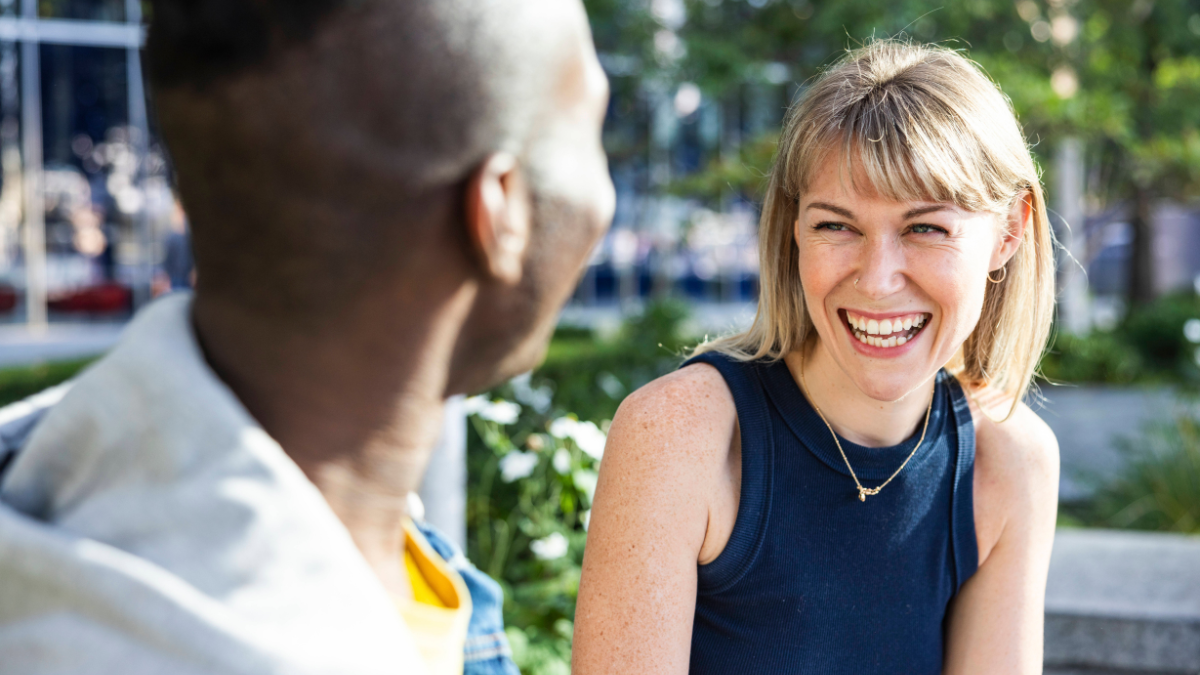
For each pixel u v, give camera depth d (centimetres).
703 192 998
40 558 55
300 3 57
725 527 128
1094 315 1550
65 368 898
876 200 121
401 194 59
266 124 58
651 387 132
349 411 64
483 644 91
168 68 60
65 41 1305
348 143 58
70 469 60
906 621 136
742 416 130
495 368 69
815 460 131
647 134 1388
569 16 66
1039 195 137
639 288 1680
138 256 1378
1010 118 128
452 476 245
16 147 1322
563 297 69
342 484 65
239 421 59
